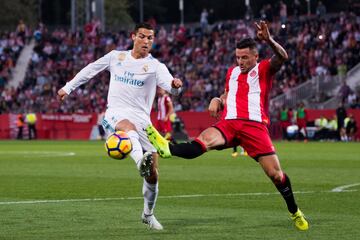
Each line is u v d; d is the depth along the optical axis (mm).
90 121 108938
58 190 33875
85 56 122125
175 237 20719
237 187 34594
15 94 118688
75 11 129625
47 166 50250
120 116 23078
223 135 22422
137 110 23297
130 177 40938
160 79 23109
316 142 89500
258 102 22594
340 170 45156
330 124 93062
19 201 29516
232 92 22938
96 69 23719
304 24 109688
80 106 113062
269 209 26625
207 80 108062
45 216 24953
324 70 101125
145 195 22344
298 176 40719
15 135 113250
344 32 104375
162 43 119875
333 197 30219
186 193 32062
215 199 29750
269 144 22359
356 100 94000
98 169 47156
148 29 23203
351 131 91750
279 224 23047
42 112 114875
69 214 25438
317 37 104875
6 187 35438
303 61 103625
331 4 156625
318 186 34875
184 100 106188
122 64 23359
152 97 23594
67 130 110688
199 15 181625
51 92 117875
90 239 20469
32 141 102250
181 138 96500
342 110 91438
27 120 110188
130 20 179000
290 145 81000
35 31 128375
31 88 120250
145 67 23219
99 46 122750
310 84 99250
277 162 22266
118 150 21453
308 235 20969
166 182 37312
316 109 95688
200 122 101062
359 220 23812
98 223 23391
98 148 77750
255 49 22734
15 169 47562
